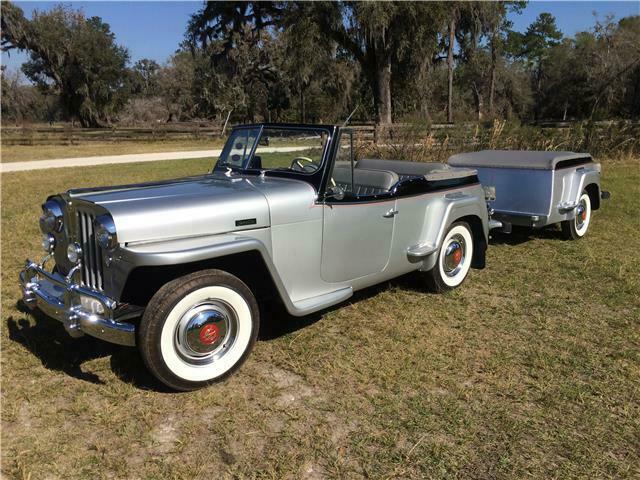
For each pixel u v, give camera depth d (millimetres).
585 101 39125
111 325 2953
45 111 55438
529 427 2883
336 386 3283
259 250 3270
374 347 3801
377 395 3186
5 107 51375
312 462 2594
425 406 3068
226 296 3209
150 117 48219
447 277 4953
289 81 38312
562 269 5664
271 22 37156
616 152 15016
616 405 3096
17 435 2779
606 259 5973
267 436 2789
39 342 3820
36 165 16688
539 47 60875
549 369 3498
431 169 4801
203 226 3197
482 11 24625
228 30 36844
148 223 3029
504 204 6527
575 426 2898
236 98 41906
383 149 13438
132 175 13562
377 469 2545
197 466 2541
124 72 45969
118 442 2729
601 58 35781
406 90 27922
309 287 3805
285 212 3541
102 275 3164
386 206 4199
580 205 6883
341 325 4180
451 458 2621
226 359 3291
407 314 4391
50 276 3346
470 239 5152
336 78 31625
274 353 3701
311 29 22984
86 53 42781
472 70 43250
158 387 3240
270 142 4137
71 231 3271
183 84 49344
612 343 3893
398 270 4465
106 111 45625
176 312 3021
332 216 3812
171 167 15453
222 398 3129
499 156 6781
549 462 2605
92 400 3100
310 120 44250
